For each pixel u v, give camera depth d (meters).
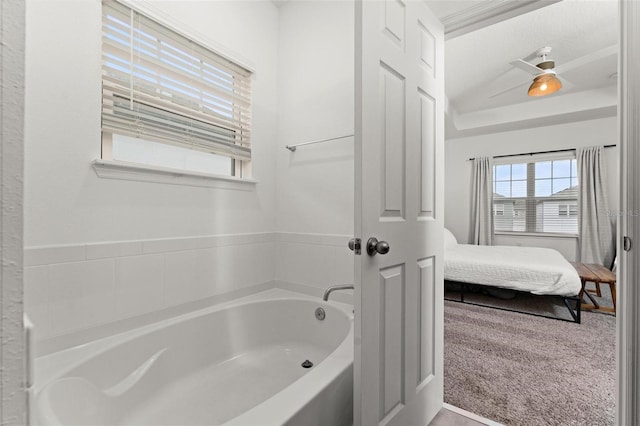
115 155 1.55
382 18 1.23
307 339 1.99
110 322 1.44
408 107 1.38
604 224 4.26
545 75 2.77
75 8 1.36
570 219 4.56
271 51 2.34
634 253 1.09
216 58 1.96
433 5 1.69
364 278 1.12
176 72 1.75
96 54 1.42
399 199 1.32
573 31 2.66
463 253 3.90
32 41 1.24
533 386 1.86
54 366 1.18
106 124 1.46
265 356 1.93
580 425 1.53
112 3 1.49
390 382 1.25
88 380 1.22
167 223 1.69
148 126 1.63
